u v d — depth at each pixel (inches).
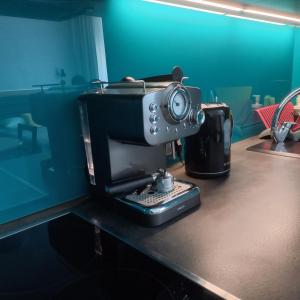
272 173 41.3
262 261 22.3
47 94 29.8
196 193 31.4
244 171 42.4
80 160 33.7
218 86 51.3
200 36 45.9
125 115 25.6
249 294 19.0
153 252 24.3
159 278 21.3
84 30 31.6
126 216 30.1
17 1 26.5
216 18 47.9
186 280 20.8
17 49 27.2
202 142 38.2
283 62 68.2
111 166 30.0
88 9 31.5
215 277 20.8
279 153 49.5
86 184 34.6
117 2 34.0
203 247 24.6
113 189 29.9
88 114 30.2
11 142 28.3
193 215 30.1
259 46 59.2
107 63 34.3
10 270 23.8
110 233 27.7
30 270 23.7
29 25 27.6
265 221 28.4
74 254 25.1
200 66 47.1
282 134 55.0
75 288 21.4
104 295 20.4
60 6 29.3
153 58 39.6
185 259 23.1
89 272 22.9
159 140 25.4
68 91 31.2
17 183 29.4
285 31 66.1
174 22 41.4
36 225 29.9
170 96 24.8
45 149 30.7
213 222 28.5
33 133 29.5
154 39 39.3
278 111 54.2
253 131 62.8
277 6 42.1
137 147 32.1
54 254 25.5
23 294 21.2
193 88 27.5
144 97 23.6
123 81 29.1
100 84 33.0
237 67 54.7
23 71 27.9
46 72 29.4
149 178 31.9
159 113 24.8
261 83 62.1
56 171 32.0
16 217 29.9
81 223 30.0
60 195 32.8
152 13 38.2
